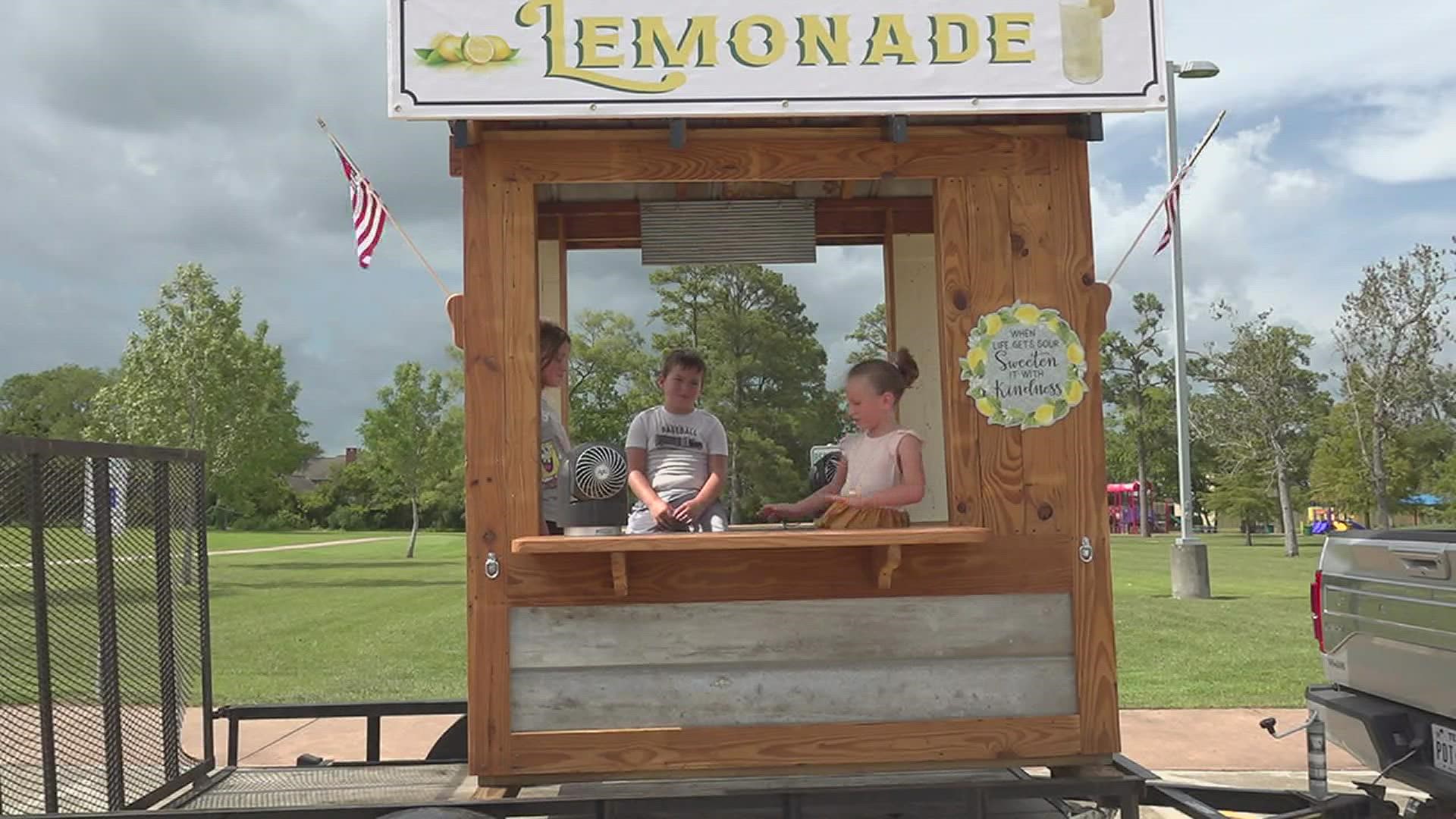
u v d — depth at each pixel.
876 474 3.79
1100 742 3.48
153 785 3.88
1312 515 50.69
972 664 3.47
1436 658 3.84
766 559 3.44
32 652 3.27
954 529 3.30
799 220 4.84
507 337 3.47
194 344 30.30
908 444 3.75
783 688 3.42
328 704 4.48
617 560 3.29
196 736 5.42
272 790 3.91
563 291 5.01
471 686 3.39
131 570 3.80
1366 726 4.09
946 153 3.59
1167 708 7.94
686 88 3.35
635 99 3.34
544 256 5.00
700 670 3.41
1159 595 16.64
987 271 3.59
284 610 15.79
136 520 3.83
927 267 5.13
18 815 3.09
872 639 3.45
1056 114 3.55
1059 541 3.54
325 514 81.75
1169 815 5.26
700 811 3.42
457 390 36.31
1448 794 3.74
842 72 3.39
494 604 3.41
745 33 3.37
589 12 3.34
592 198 4.74
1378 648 4.18
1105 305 3.60
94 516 3.56
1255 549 37.97
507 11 3.34
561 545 3.20
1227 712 7.81
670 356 4.53
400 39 3.31
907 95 3.39
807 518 5.03
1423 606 3.90
